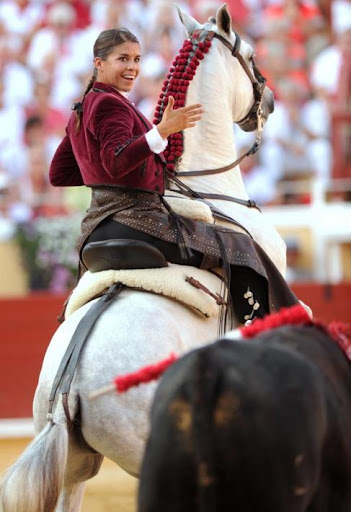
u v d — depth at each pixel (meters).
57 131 29.23
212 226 9.99
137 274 9.34
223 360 5.99
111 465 18.86
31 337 23.83
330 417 6.21
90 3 31.33
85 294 9.52
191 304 9.35
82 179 10.85
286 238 29.20
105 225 9.74
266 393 5.89
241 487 5.74
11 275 26.38
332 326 7.04
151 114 28.84
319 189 29.41
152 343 8.69
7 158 28.42
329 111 30.42
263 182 29.39
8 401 23.59
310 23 31.94
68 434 8.50
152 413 6.20
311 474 5.94
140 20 31.02
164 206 9.88
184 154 10.59
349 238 29.08
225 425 5.79
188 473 5.85
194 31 11.07
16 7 31.02
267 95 11.81
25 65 30.12
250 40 31.45
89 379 8.55
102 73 9.90
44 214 27.50
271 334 6.71
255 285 9.95
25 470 7.96
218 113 10.81
